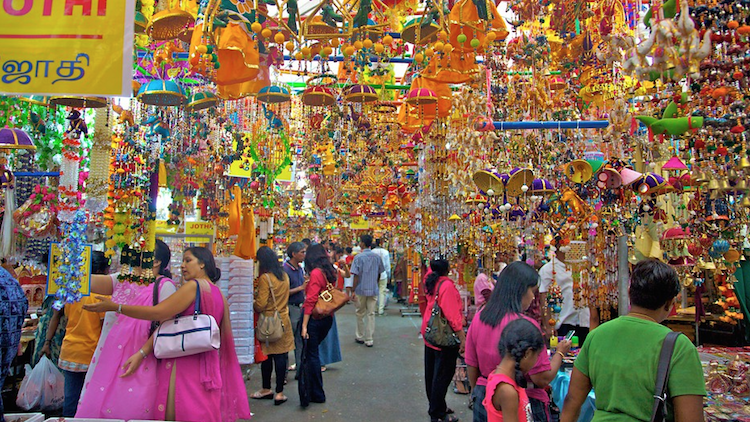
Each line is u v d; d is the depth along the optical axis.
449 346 3.84
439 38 2.92
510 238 4.30
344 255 12.77
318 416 4.36
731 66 2.13
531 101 3.95
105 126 2.92
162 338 2.70
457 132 4.36
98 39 2.27
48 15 2.27
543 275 3.96
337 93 4.69
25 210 4.33
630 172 3.10
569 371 3.24
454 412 4.43
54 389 4.06
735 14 2.10
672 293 1.90
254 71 3.34
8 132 3.71
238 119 4.99
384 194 9.75
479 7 3.03
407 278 11.47
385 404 4.70
